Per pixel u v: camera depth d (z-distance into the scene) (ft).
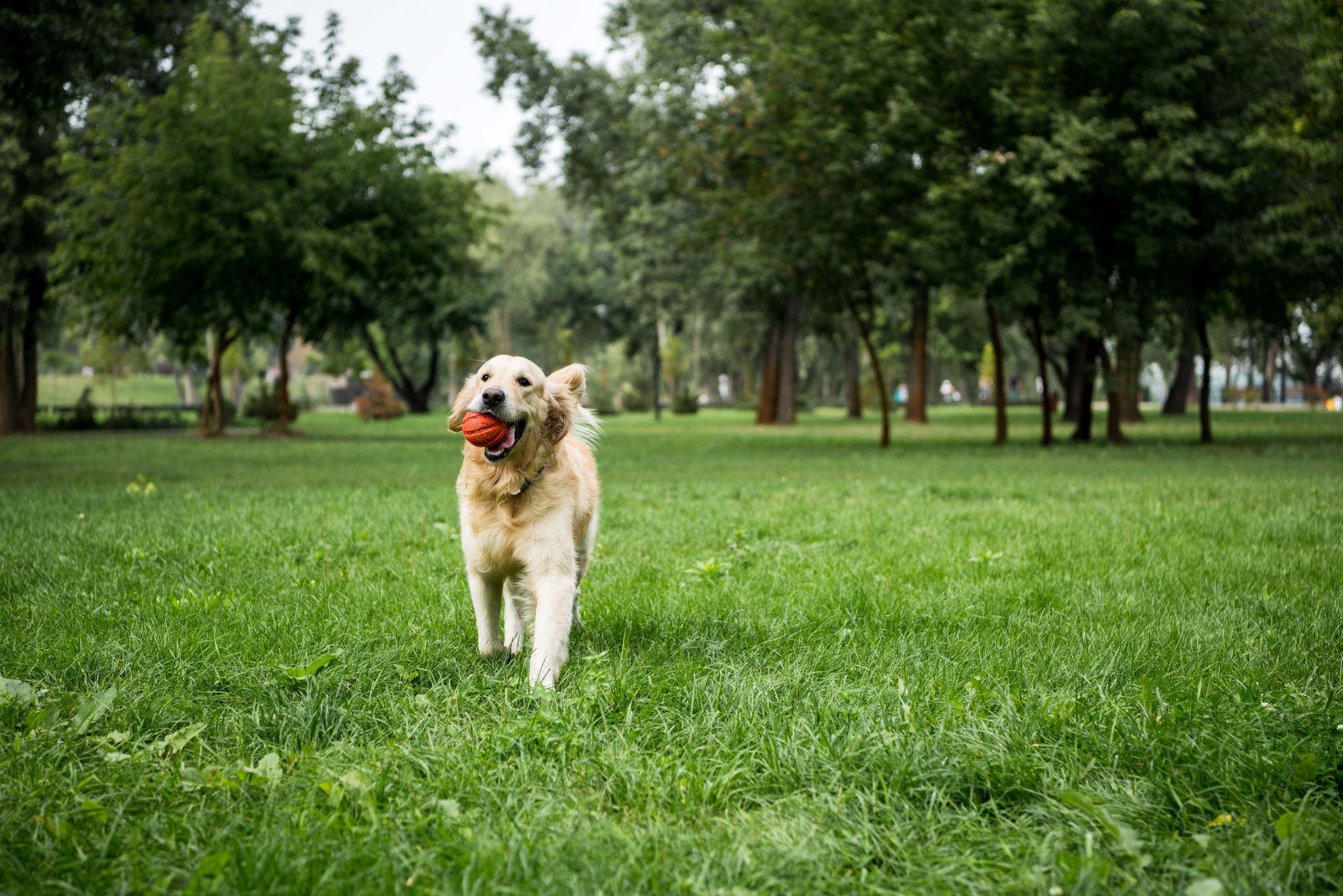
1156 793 9.84
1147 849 8.71
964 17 68.90
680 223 105.50
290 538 26.43
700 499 38.22
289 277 89.92
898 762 10.25
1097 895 8.00
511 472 14.43
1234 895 7.80
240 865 8.24
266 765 10.28
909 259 75.72
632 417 189.16
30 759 10.44
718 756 10.76
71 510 32.04
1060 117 62.49
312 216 83.66
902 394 295.48
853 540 26.61
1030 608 18.30
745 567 22.98
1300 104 65.05
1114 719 11.40
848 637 16.06
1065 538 26.12
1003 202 66.59
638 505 35.94
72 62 49.55
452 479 47.73
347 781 9.77
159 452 73.56
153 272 83.82
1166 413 155.63
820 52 72.13
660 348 229.66
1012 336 219.82
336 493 37.99
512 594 16.29
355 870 8.38
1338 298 67.82
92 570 21.29
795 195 74.49
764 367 133.18
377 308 136.56
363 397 171.42
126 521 28.86
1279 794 9.90
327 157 87.66
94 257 84.53
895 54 69.36
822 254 73.10
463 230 98.58
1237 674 13.78
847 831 9.05
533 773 10.30
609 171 112.37
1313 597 18.86
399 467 57.16
